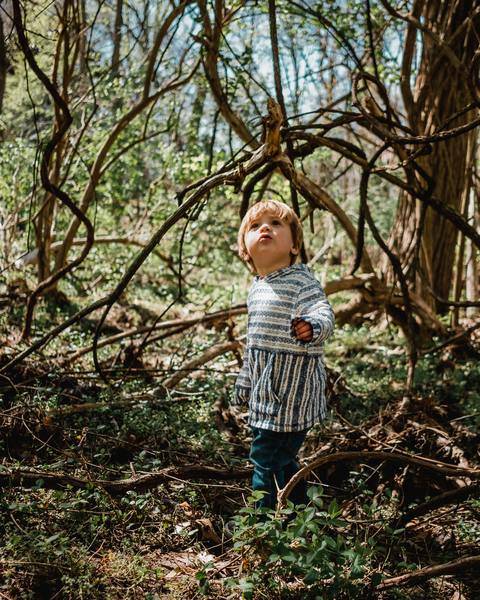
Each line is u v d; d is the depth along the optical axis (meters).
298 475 2.69
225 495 3.13
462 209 6.63
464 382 4.80
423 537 2.88
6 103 8.33
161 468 3.28
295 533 2.18
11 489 2.83
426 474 3.41
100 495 2.89
